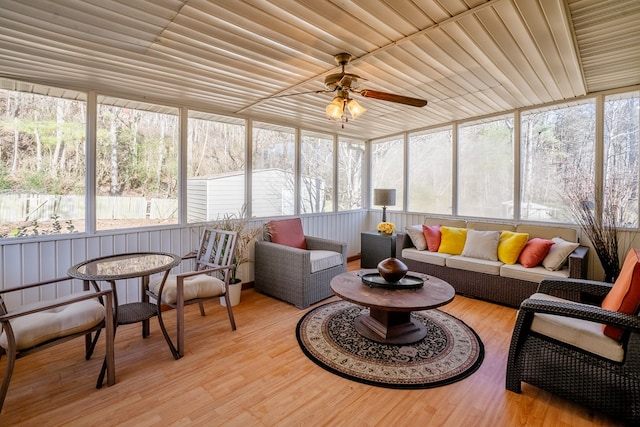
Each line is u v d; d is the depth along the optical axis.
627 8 1.81
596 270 3.36
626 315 1.58
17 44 2.00
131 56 2.21
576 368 1.69
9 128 2.53
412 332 2.60
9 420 1.64
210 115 3.65
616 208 3.14
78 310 1.90
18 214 2.55
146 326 2.59
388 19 1.82
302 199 4.71
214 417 1.68
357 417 1.68
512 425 1.63
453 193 4.54
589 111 3.41
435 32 1.98
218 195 3.73
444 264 3.72
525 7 1.73
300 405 1.77
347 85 2.34
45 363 2.20
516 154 3.91
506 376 1.92
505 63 2.48
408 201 5.20
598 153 3.33
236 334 2.65
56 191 2.71
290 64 2.41
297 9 1.69
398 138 5.29
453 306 3.28
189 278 2.74
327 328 2.76
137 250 3.09
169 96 3.15
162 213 3.31
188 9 1.66
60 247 2.68
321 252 3.73
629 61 2.54
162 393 1.88
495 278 3.32
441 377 2.04
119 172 3.03
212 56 2.24
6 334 1.62
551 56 2.36
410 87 3.01
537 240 3.27
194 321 2.91
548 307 1.77
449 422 1.65
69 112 2.78
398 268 2.54
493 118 4.12
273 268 3.54
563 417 1.69
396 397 1.85
